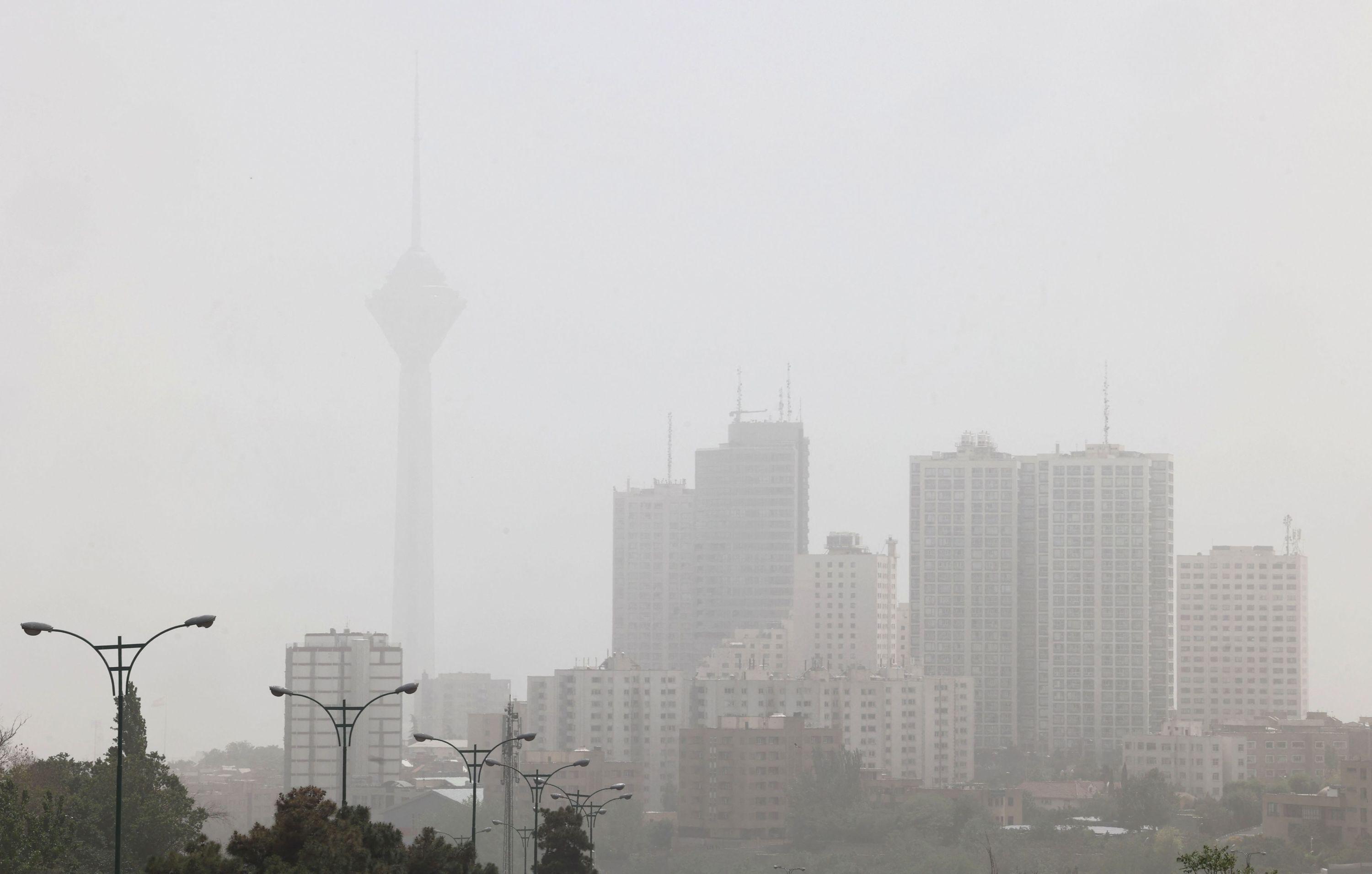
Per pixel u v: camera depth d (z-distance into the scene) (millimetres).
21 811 136125
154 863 84312
